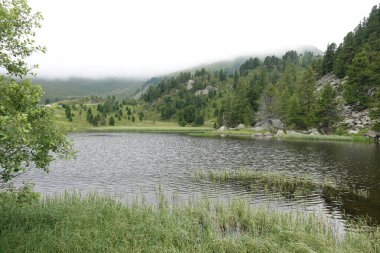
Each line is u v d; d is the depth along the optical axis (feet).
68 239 49.32
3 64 48.73
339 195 97.66
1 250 43.45
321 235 55.01
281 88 509.35
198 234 57.11
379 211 81.56
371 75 346.54
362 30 478.59
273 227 60.75
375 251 50.62
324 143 266.77
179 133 443.73
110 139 323.78
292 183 114.42
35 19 51.37
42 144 49.29
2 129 36.19
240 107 490.49
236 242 52.80
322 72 507.71
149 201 86.89
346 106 370.73
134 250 47.91
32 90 46.09
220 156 189.47
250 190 103.76
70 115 626.23
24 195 52.47
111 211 64.80
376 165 152.46
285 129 400.06
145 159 177.68
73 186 107.86
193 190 102.89
